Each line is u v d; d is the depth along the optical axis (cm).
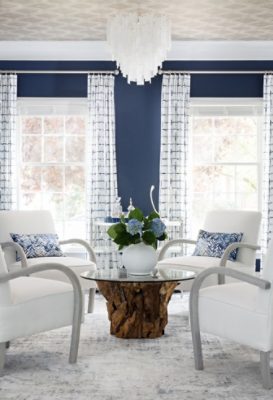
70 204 703
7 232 533
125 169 684
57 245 544
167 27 479
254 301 328
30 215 559
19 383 328
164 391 315
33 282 373
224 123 698
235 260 524
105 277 428
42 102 684
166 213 669
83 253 683
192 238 704
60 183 703
